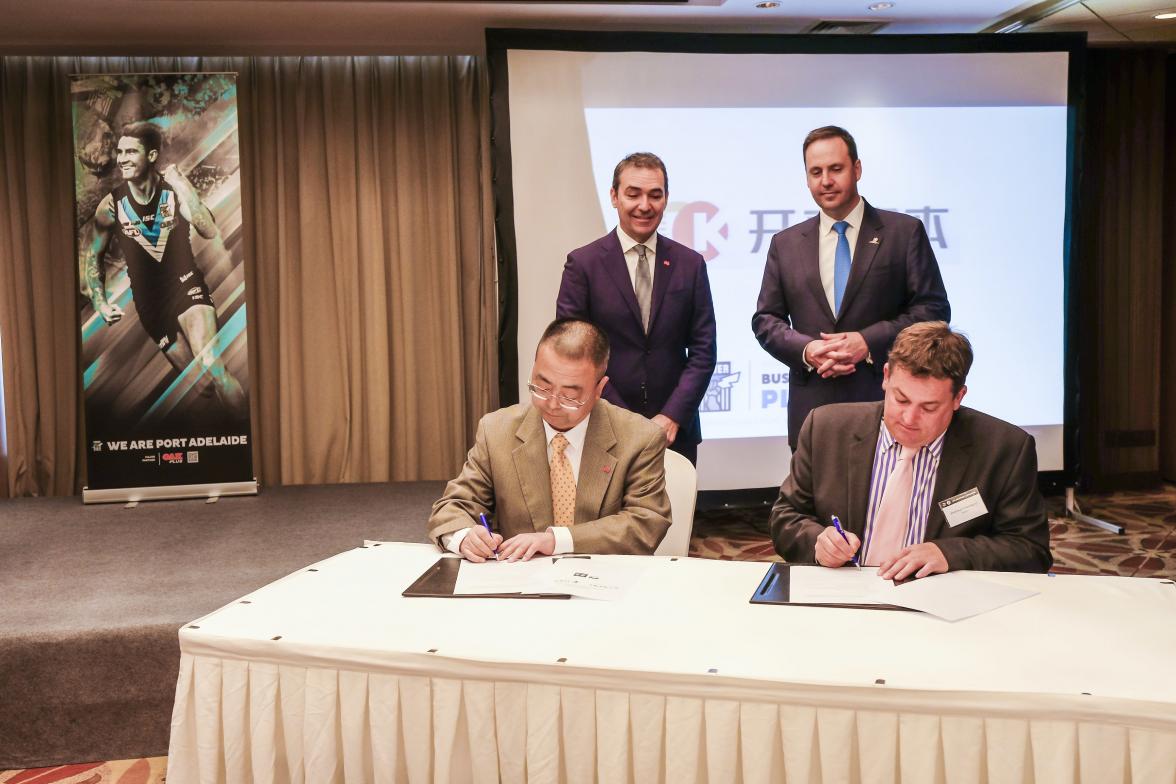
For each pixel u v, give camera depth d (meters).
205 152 4.38
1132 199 5.37
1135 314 5.44
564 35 4.42
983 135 4.64
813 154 4.52
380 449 5.11
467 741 1.63
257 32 4.44
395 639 1.66
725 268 4.60
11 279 4.83
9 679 2.68
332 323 5.04
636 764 1.54
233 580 3.25
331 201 4.96
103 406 4.43
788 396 4.62
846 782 1.47
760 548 4.58
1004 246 4.71
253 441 4.93
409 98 4.98
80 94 4.31
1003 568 2.02
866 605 1.79
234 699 1.70
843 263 4.48
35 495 4.93
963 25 4.80
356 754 1.66
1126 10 4.55
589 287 4.42
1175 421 5.61
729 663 1.54
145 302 4.41
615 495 2.32
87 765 2.69
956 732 1.44
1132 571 4.09
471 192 5.05
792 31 4.84
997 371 4.77
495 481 2.35
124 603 2.99
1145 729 1.38
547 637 1.66
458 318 5.08
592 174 4.47
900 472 2.19
